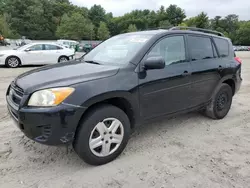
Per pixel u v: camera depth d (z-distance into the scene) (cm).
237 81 479
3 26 6166
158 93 333
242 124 443
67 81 268
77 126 270
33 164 297
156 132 397
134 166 296
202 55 409
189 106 388
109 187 258
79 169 288
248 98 638
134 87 303
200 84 396
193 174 282
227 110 470
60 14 9869
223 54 455
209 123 441
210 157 321
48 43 1284
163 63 306
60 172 282
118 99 302
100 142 288
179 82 357
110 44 389
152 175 279
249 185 264
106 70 298
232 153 333
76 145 274
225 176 279
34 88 261
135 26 9550
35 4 9119
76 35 7494
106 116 286
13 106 275
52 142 257
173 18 10475
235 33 9931
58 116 251
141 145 350
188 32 395
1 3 9044
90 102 267
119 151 308
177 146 350
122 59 330
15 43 4738
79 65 337
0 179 267
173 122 442
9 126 405
